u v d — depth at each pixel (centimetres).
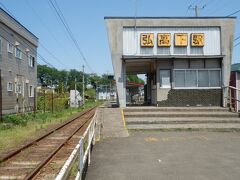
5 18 3006
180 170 943
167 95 2459
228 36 2488
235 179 846
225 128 1817
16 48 3369
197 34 2470
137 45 2456
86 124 2312
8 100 3111
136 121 1930
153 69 2664
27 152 1199
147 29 2466
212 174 895
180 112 2136
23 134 1738
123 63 2455
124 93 2447
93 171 937
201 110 2194
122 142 1463
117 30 2452
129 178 862
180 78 2469
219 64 2483
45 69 13662
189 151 1230
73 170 833
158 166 995
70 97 6688
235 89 2331
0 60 2900
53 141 1484
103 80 14825
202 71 2475
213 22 2486
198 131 1794
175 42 2459
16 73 3369
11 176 846
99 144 1416
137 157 1131
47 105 4512
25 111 3644
